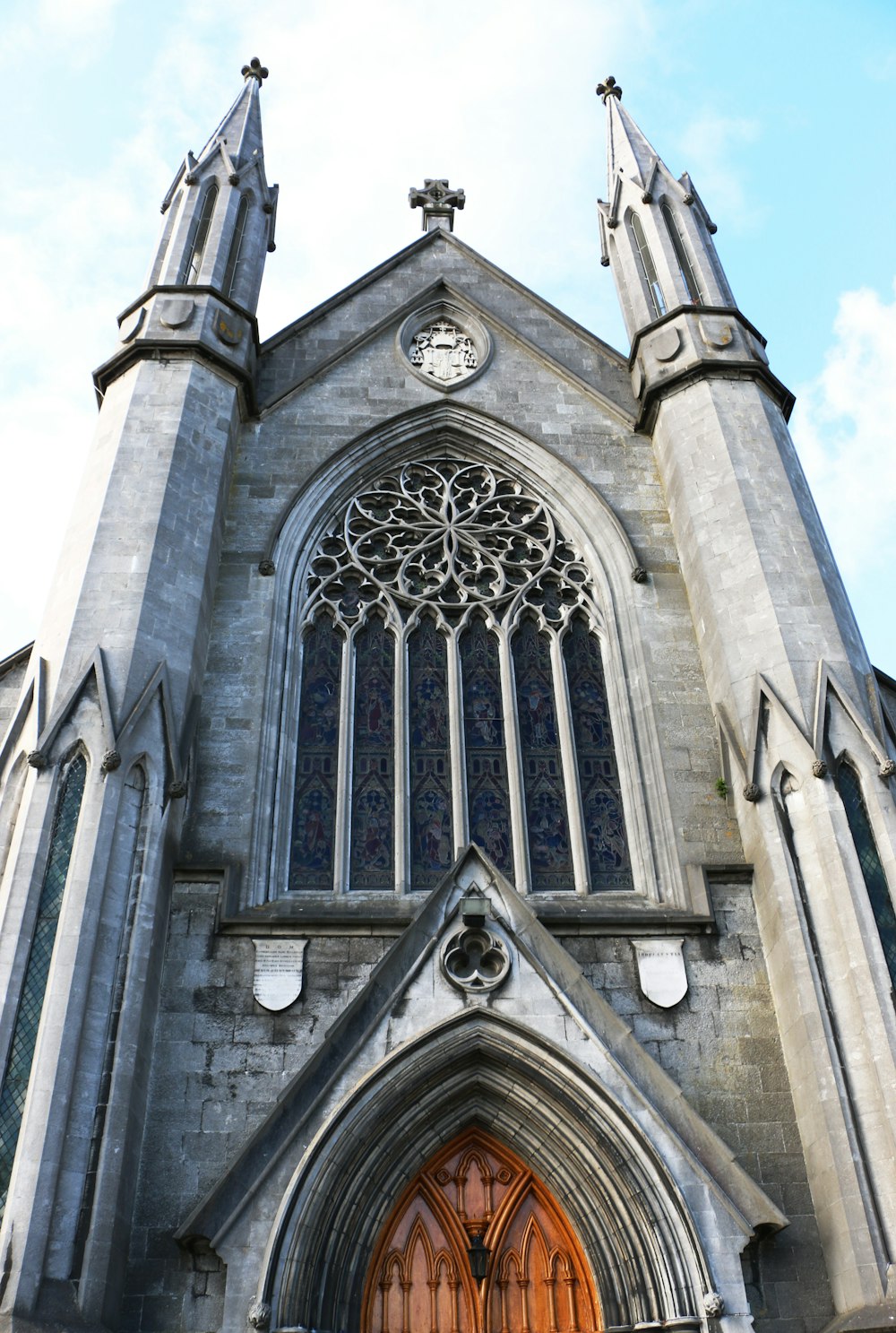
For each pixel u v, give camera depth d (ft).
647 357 85.40
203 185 92.99
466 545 81.15
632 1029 58.08
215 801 65.92
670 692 72.13
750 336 86.07
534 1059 54.60
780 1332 50.19
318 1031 57.62
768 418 80.18
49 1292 45.73
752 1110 56.44
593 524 81.51
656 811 68.39
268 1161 51.13
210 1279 50.03
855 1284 49.62
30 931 53.31
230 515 78.84
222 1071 56.03
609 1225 52.44
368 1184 52.85
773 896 60.13
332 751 71.46
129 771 59.06
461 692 74.08
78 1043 50.98
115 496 70.85
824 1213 52.65
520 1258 54.70
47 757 58.03
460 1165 56.65
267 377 88.12
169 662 64.49
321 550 80.12
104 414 78.79
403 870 66.64
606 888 67.10
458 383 88.43
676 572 78.07
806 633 67.26
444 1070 54.95
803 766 62.03
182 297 83.15
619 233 96.37
